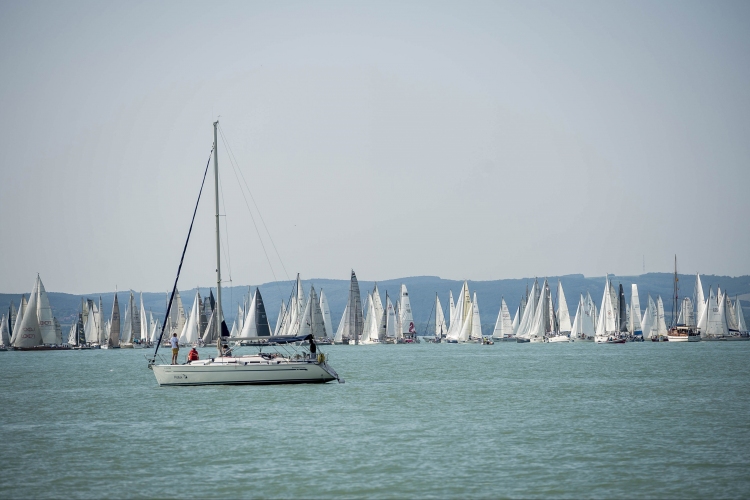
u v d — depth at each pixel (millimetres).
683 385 133125
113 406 107125
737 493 59531
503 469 66938
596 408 102000
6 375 185000
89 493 61000
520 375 162750
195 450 75250
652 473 65188
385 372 176625
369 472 66438
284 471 66938
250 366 124188
